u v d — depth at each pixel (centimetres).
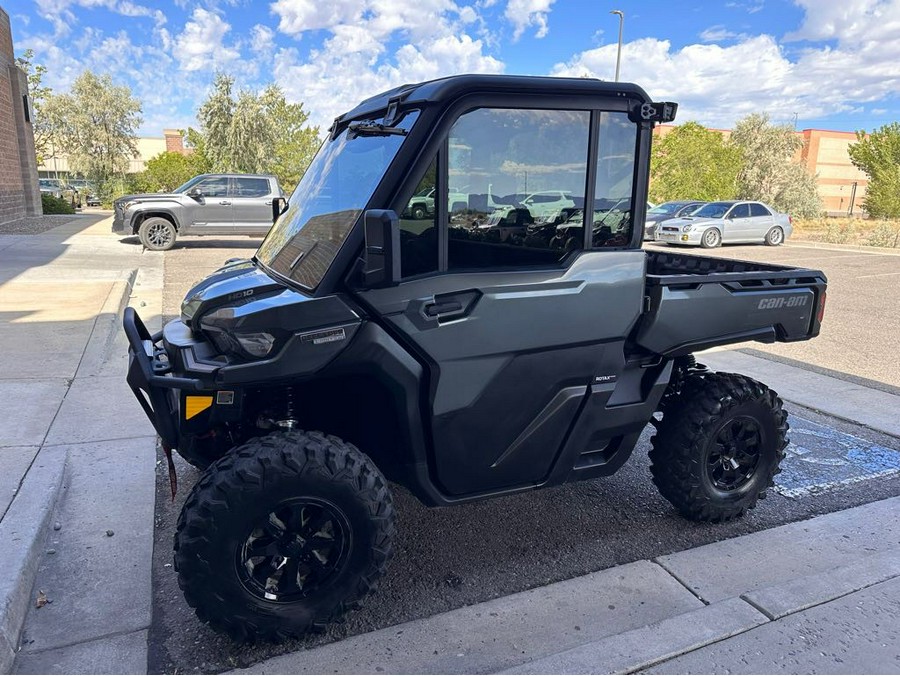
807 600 294
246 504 245
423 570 325
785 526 372
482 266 277
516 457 303
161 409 270
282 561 261
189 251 1544
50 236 1731
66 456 421
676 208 2297
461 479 296
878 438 510
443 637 272
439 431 280
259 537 258
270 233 363
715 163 3231
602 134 286
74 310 812
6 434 454
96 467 413
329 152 332
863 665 255
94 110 4872
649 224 2142
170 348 283
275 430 293
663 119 289
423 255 266
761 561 334
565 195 285
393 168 258
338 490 255
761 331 355
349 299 257
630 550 346
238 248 1631
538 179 279
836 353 761
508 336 280
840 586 305
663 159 3175
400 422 275
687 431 349
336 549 265
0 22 2078
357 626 281
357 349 259
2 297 878
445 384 274
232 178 1608
